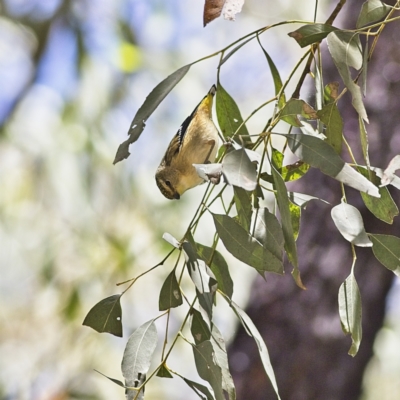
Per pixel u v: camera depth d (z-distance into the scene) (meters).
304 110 2.88
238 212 2.94
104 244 8.27
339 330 5.53
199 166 2.70
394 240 2.97
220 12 3.00
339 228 2.84
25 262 8.77
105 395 7.93
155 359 8.32
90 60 8.63
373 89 5.62
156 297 8.20
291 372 5.57
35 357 8.58
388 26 5.72
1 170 8.61
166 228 8.20
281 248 2.81
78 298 8.02
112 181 8.57
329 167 2.76
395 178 3.02
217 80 3.43
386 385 8.93
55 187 8.57
